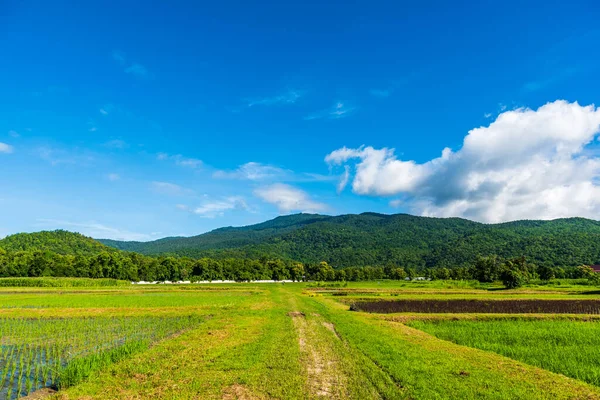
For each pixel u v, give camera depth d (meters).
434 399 13.98
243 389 15.09
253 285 128.00
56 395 14.53
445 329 32.53
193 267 156.75
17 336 29.06
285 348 22.30
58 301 56.47
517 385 15.66
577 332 30.67
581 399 14.18
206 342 24.27
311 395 14.46
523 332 30.70
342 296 72.69
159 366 18.23
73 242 190.00
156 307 47.47
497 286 112.88
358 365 18.81
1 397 15.27
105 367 18.30
